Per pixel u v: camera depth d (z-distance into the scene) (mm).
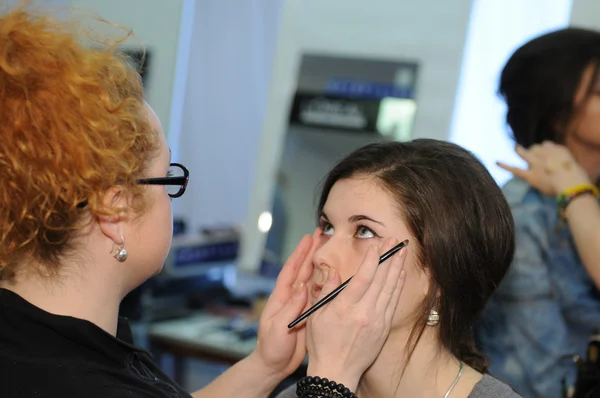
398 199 1058
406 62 2713
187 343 2352
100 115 817
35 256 852
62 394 808
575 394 1378
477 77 2709
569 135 1667
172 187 966
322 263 1096
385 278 1018
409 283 1065
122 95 873
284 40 2904
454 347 1104
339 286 1049
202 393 1203
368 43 2779
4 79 803
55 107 796
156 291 2494
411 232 1056
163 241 934
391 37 2744
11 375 820
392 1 2742
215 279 2750
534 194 1693
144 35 2555
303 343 1195
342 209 1095
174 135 2584
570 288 1702
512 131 1760
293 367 1206
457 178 1066
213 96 3234
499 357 1692
